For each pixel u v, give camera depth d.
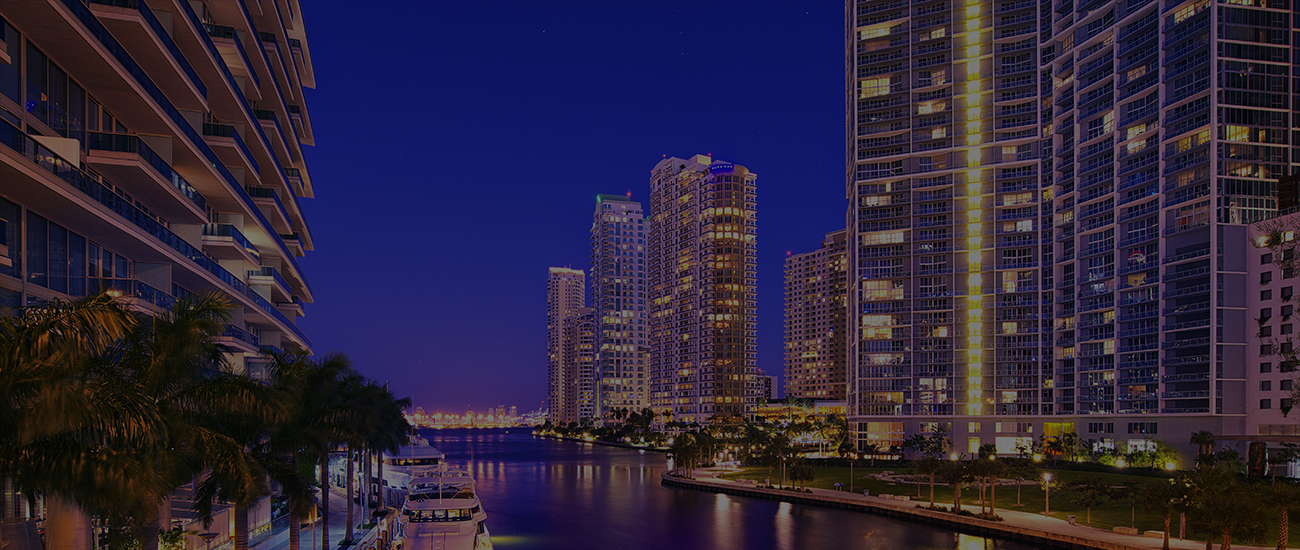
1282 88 137.88
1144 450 141.00
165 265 45.47
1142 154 150.00
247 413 31.38
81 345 19.20
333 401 61.81
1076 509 91.88
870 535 83.62
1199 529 58.06
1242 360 134.25
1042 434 169.00
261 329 77.25
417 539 57.88
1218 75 136.62
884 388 182.12
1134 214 152.00
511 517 99.31
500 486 141.50
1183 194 141.75
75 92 38.19
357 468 101.12
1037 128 175.00
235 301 57.34
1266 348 131.12
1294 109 137.62
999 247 176.75
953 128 181.38
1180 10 143.75
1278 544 57.00
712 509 106.56
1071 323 165.25
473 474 170.12
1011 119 178.88
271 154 68.44
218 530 48.47
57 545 27.41
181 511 47.78
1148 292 147.75
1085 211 164.00
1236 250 134.88
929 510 91.69
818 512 102.31
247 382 29.73
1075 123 165.75
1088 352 160.50
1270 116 137.25
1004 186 177.88
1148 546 65.00
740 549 77.25
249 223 66.50
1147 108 149.38
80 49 35.16
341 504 91.12
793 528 89.06
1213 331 133.75
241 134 61.12
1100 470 140.88
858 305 186.50
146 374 26.36
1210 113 137.00
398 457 99.69
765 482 134.75
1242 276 135.00
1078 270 164.12
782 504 111.69
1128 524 78.50
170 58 42.56
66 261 37.00
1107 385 154.75
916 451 170.38
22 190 31.23
